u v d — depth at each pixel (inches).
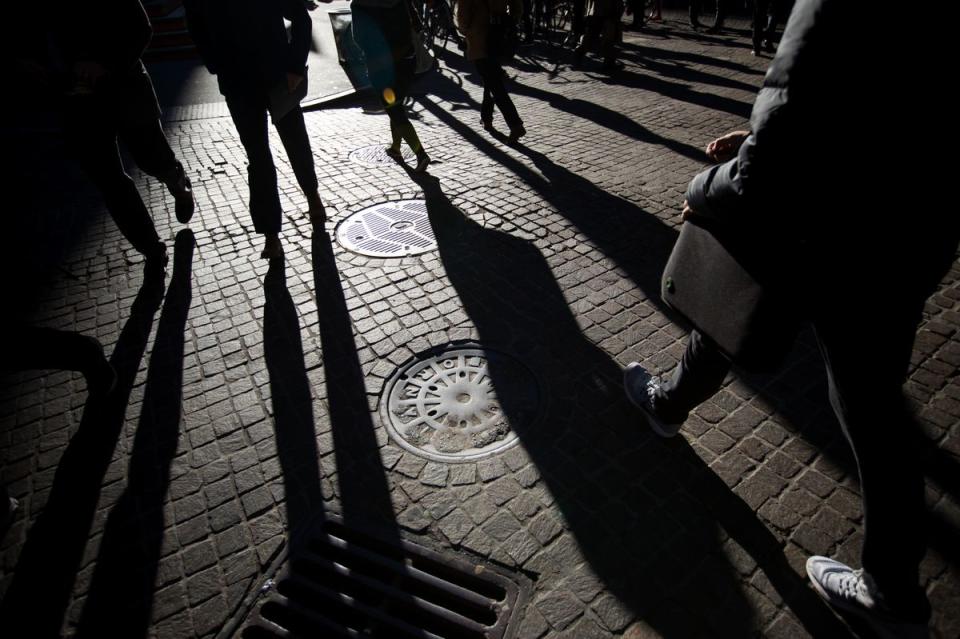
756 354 62.2
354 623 76.9
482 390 110.6
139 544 86.1
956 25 42.6
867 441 57.2
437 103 329.4
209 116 322.0
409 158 239.0
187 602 78.5
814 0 47.1
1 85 144.3
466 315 133.0
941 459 88.9
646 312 130.6
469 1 222.7
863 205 50.1
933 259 51.1
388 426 103.8
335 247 167.2
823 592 71.8
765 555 78.2
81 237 183.5
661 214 174.9
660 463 92.6
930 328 117.3
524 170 217.0
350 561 82.8
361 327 131.1
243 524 88.2
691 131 251.9
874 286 52.0
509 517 85.9
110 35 128.6
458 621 74.5
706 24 560.7
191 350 127.3
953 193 48.7
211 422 107.3
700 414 101.6
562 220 174.7
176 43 510.0
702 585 75.2
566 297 137.5
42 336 99.7
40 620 77.1
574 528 83.4
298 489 93.1
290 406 110.0
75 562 84.0
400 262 157.0
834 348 56.6
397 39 197.8
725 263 63.7
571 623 72.3
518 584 77.2
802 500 85.2
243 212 194.1
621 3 369.7
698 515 84.0
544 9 517.0
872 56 44.8
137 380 119.0
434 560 81.1
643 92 323.9
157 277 157.5
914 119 45.9
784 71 49.8
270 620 76.9
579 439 98.0
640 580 76.2
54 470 99.3
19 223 197.5
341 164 235.6
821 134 49.1
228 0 128.5
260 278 153.9
